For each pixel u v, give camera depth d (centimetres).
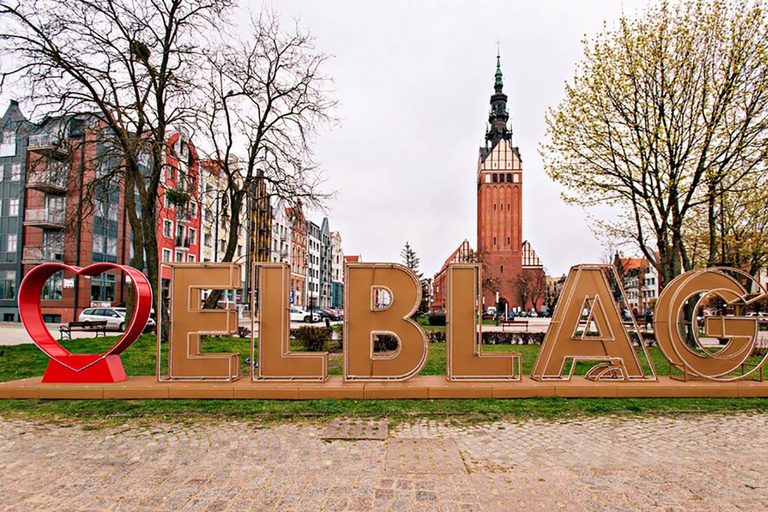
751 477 455
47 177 1709
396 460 498
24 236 3506
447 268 861
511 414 699
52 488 425
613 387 816
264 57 1877
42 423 648
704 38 1605
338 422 647
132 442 563
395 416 684
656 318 892
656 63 1653
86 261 3447
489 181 7356
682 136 1686
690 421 668
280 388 791
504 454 521
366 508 384
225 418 673
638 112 1747
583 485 433
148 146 1639
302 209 2011
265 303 848
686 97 1667
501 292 7200
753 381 873
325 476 453
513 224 7281
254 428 623
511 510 382
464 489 423
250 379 861
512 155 7381
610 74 1734
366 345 836
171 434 595
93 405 742
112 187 1817
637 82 1703
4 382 862
